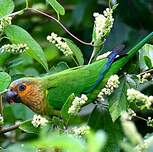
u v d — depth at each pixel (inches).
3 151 191.3
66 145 116.3
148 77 248.5
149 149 144.6
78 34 381.1
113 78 226.2
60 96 244.7
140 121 313.9
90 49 361.1
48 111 251.6
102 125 244.2
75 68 247.1
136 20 371.2
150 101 183.0
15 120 306.0
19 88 254.8
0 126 240.5
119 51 245.1
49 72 266.7
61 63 266.7
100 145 114.8
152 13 382.9
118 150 236.8
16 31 239.9
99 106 246.5
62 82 245.1
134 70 256.5
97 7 377.4
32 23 386.6
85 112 328.5
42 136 135.5
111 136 240.2
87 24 380.8
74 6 398.9
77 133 193.5
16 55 285.1
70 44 252.2
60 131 211.2
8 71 278.8
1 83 227.0
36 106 254.2
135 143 124.9
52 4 242.2
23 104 279.4
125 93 234.1
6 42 325.4
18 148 165.0
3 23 239.0
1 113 251.3
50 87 247.1
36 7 384.2
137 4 369.7
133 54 246.2
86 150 117.3
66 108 211.2
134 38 366.0
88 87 240.8
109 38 362.3
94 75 241.1
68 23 395.9
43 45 387.9
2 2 240.1
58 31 391.5
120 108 229.3
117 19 368.8
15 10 378.9
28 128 226.8
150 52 255.6
